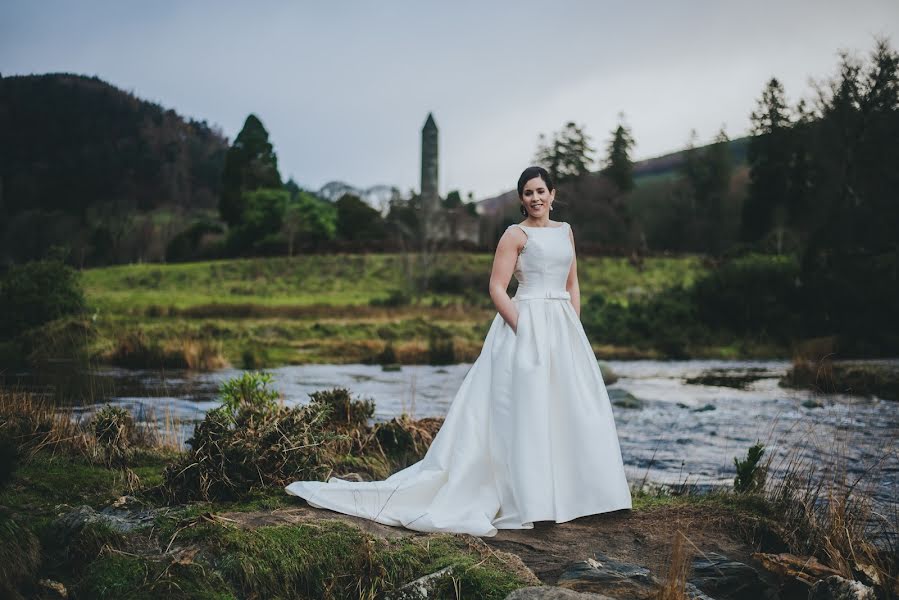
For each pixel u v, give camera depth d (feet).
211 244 162.50
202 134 257.75
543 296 11.87
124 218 172.35
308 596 8.91
